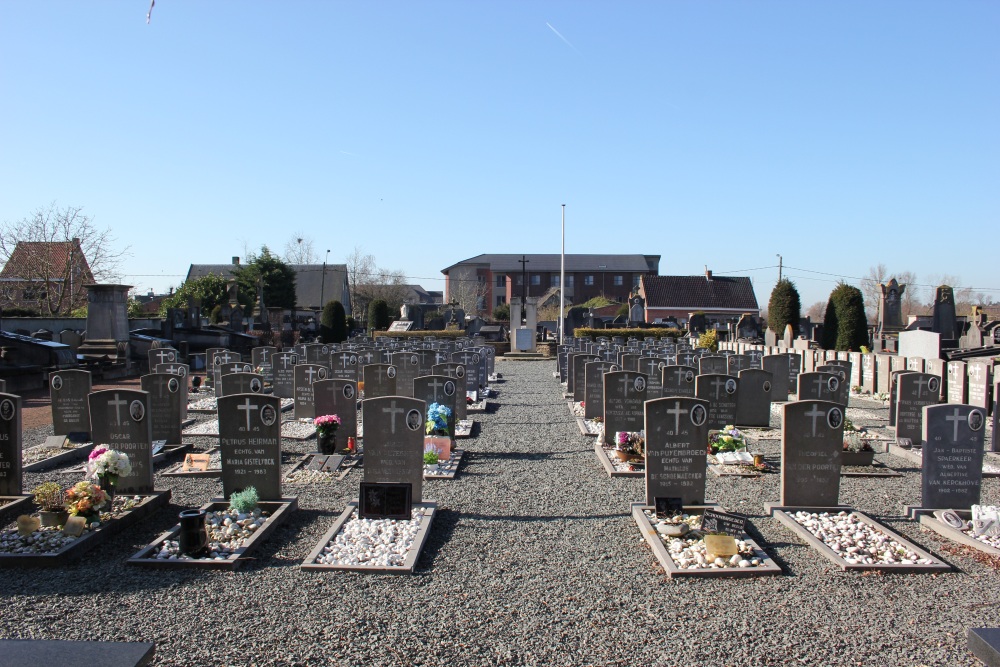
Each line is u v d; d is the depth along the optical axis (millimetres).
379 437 8953
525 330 42625
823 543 7719
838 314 33531
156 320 43219
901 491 10258
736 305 75438
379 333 49281
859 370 22859
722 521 7676
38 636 5652
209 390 21922
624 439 11719
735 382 14469
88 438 13266
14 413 8828
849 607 6223
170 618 5988
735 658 5367
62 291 43031
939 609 6176
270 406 8984
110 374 25891
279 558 7395
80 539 7559
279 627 5828
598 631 5793
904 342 26812
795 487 8852
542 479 10977
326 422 12031
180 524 7480
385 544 7672
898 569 6988
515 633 5758
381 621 5957
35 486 10688
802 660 5340
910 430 13070
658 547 7496
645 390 12977
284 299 66500
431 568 7164
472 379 21516
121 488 9383
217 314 49094
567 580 6859
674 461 8875
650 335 48156
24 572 6984
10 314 41406
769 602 6332
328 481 10719
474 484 10672
